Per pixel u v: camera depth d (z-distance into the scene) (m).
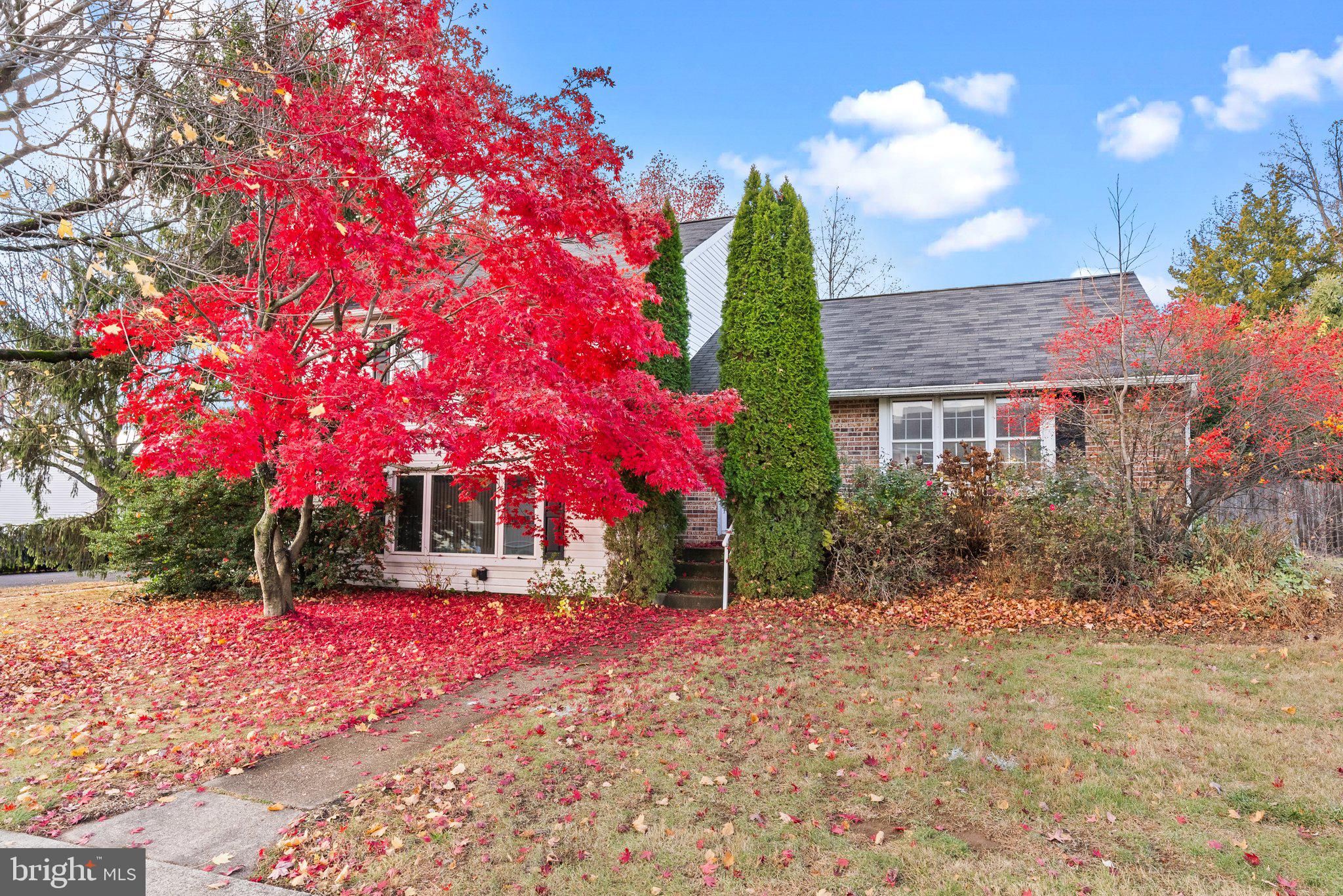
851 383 12.91
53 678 7.38
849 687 6.36
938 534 10.26
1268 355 9.46
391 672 7.46
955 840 3.75
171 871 3.54
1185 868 3.45
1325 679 6.02
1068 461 10.45
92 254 5.73
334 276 8.08
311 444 6.95
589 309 5.97
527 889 3.40
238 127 6.61
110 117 5.59
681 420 8.56
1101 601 8.98
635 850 3.72
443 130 5.75
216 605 11.79
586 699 6.29
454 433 6.80
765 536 10.51
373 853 3.73
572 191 6.06
